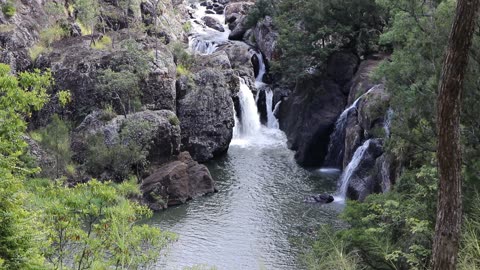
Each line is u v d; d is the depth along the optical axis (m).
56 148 37.31
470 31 10.43
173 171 36.69
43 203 17.09
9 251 14.04
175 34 62.12
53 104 42.56
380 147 34.59
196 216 33.38
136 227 19.03
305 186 38.78
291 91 53.84
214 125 46.16
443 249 11.01
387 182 28.89
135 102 42.47
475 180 16.58
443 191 11.02
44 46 46.75
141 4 59.03
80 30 50.50
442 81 10.82
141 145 39.12
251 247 28.61
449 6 18.27
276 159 45.72
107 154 37.47
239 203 35.50
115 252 17.73
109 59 44.03
